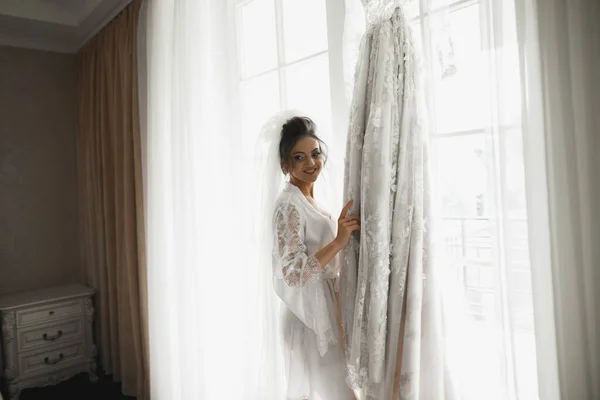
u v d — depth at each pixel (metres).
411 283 1.12
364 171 1.19
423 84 1.15
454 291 1.15
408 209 1.13
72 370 2.95
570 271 0.97
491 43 1.05
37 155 3.19
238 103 1.86
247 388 1.75
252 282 1.77
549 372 0.97
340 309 1.36
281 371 1.53
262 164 1.53
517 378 1.01
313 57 1.68
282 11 1.77
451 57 1.13
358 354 1.20
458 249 1.15
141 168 2.42
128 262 2.48
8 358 2.69
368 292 1.19
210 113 1.99
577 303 0.96
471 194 1.13
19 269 3.10
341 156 1.49
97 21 2.82
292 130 1.38
